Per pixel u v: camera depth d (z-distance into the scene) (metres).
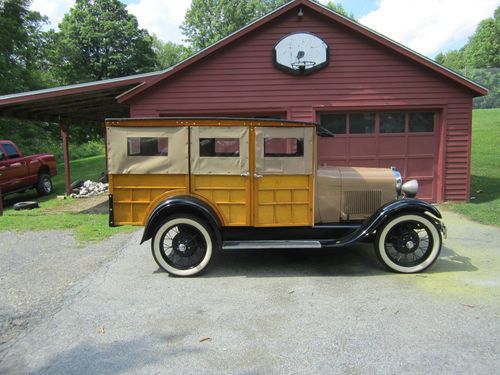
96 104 11.16
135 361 2.93
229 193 4.80
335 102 9.31
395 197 5.18
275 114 9.55
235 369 2.80
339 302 3.92
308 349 3.05
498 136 22.09
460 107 9.31
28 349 3.12
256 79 9.33
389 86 9.27
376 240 4.75
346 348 3.05
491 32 61.75
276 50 9.16
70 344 3.19
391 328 3.36
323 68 9.25
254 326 3.45
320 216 5.12
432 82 9.26
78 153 35.09
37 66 26.52
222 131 4.70
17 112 10.94
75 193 12.78
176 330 3.40
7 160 11.14
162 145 4.74
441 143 9.45
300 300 3.99
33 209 10.01
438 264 5.07
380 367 2.78
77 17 33.62
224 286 4.43
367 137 9.57
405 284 4.38
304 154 4.78
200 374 2.75
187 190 4.78
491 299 3.92
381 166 9.62
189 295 4.18
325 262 5.27
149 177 4.78
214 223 4.63
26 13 24.58
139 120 4.68
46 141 24.80
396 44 8.98
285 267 5.09
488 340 3.13
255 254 5.71
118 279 4.71
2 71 21.48
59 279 4.73
